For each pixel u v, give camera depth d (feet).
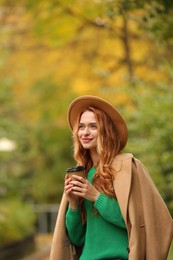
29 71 87.86
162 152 42.70
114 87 45.96
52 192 99.91
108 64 76.07
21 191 92.17
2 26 70.08
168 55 66.18
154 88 43.88
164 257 16.06
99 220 16.14
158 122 41.34
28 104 91.81
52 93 90.48
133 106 66.54
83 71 80.69
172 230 16.24
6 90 70.18
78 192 15.87
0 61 66.13
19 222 62.64
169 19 33.50
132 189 16.15
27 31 79.82
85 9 60.90
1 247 54.24
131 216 15.83
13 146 72.74
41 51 81.15
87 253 16.17
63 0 59.36
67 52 79.71
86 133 16.66
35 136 96.68
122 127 16.70
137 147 43.06
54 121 98.07
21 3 67.51
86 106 16.94
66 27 63.72
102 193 16.06
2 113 75.46
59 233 16.89
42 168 100.17
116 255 15.84
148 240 15.85
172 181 42.55
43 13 63.98
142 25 37.09
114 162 16.40
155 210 16.25
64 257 16.96
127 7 33.58
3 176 82.28
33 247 66.49
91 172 16.75
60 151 99.66
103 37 75.82
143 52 72.13
